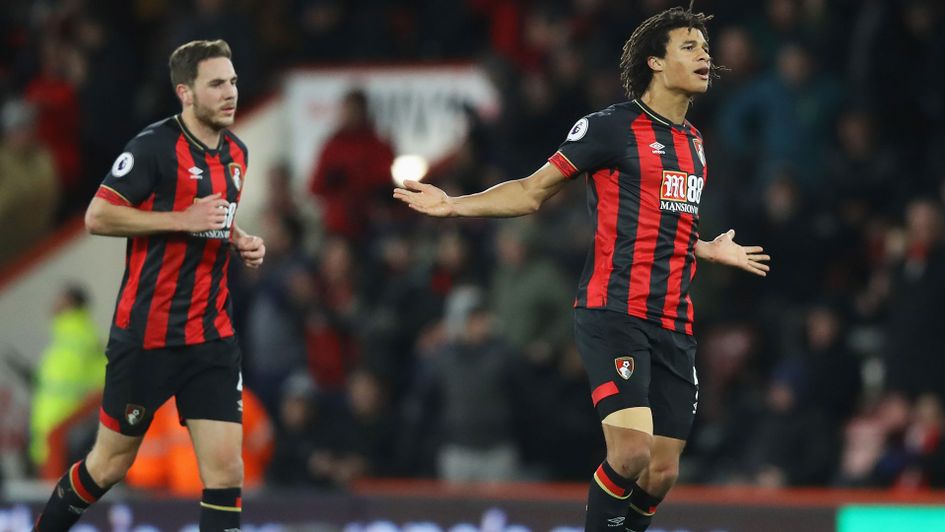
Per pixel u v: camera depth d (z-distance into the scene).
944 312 37.16
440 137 52.62
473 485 36.88
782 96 43.22
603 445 39.41
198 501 33.31
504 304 40.72
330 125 53.34
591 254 21.84
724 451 37.94
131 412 22.27
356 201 48.34
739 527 30.59
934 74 43.16
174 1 55.25
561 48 47.78
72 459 40.50
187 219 21.30
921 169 43.19
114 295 50.22
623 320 21.28
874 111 43.41
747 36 44.44
